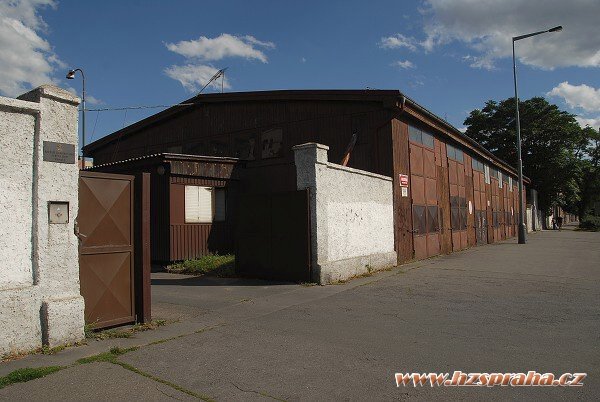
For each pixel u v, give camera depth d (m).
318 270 9.94
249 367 4.75
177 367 4.72
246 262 10.96
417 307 7.66
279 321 6.68
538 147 52.00
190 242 13.91
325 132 15.18
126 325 6.32
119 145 22.22
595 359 5.00
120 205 6.24
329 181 10.58
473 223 23.19
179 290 9.25
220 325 6.43
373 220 12.57
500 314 7.16
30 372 4.39
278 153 16.19
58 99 5.38
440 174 18.30
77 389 4.12
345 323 6.58
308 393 4.11
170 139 19.84
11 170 4.98
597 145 61.94
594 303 7.99
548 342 5.64
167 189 13.57
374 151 14.09
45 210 5.21
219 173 14.96
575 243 25.28
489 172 27.81
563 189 53.47
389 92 13.54
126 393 4.06
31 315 5.04
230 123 17.75
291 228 10.31
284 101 16.22
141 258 6.43
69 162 5.46
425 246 16.19
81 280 5.74
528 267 13.28
